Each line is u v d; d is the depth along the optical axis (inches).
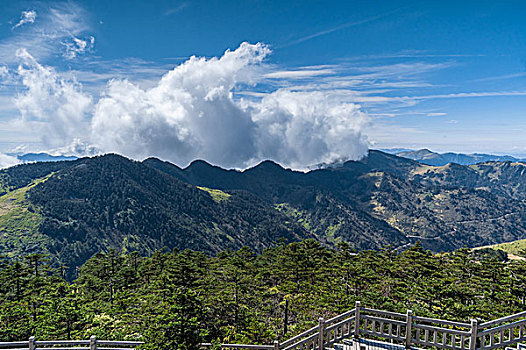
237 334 1277.1
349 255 2618.1
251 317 1563.7
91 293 2401.6
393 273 2158.0
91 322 1456.7
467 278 2297.0
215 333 1339.8
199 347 850.8
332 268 2235.5
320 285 1908.2
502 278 2201.0
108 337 1238.9
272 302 1781.5
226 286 1847.9
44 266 2748.5
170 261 2556.6
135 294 1991.9
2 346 534.6
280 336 1354.6
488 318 1396.4
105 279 2615.7
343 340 569.3
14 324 1406.3
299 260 2314.2
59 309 1403.8
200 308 1002.7
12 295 2315.5
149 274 2549.2
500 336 523.8
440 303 1505.9
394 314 557.3
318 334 559.2
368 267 2287.2
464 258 2578.7
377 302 1378.0
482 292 2021.4
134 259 3149.6
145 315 1374.3
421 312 1214.9
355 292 1809.8
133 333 1263.5
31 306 1923.0
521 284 2137.1
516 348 523.5
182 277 1705.2
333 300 1578.5
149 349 805.2
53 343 570.9
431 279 1856.5
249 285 1929.1
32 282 2402.8
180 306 892.6
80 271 3068.4
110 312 1697.8
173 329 850.1
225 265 2329.0
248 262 2439.7
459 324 526.0
